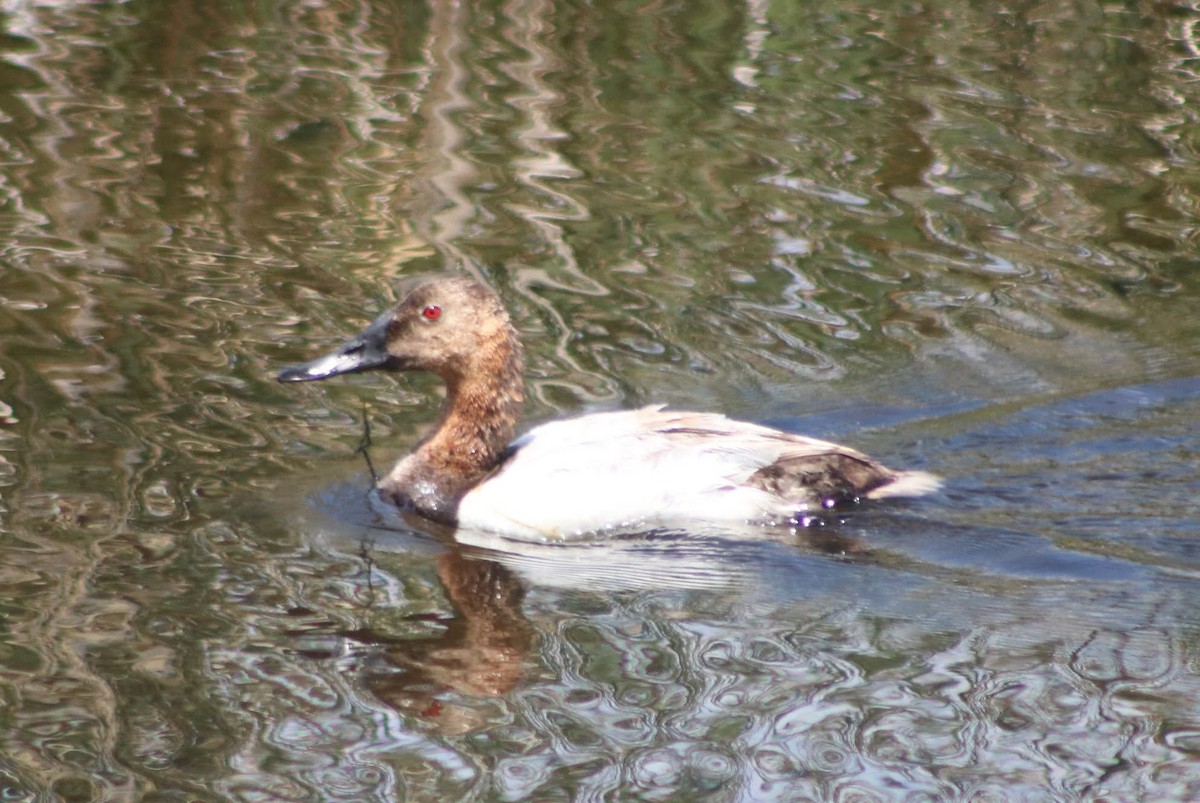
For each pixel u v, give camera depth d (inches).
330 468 464.4
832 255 605.6
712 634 369.7
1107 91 753.6
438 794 304.5
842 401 506.6
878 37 821.2
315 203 644.7
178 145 696.4
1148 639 362.0
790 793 305.3
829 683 345.1
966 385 514.9
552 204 642.8
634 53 800.3
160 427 479.2
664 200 647.1
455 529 439.5
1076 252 609.0
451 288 458.3
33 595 376.5
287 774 311.0
